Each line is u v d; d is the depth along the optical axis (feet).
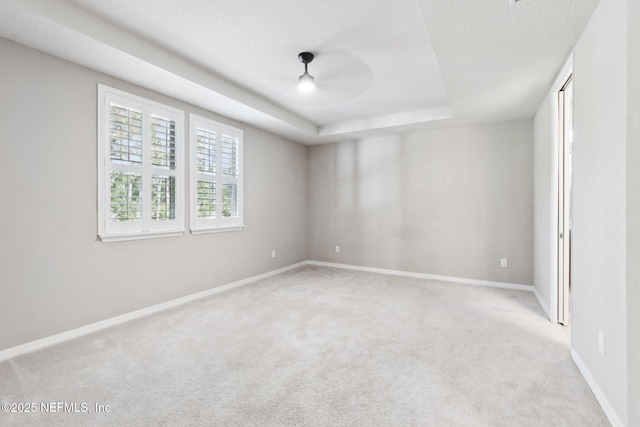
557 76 8.46
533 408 5.30
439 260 14.83
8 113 7.02
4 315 7.01
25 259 7.34
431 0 5.39
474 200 13.97
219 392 5.77
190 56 8.72
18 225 7.22
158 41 7.94
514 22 6.01
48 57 7.64
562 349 7.46
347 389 5.87
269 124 13.98
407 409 5.29
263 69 9.50
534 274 12.44
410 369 6.57
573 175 6.83
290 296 11.96
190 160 11.37
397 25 7.07
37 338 7.53
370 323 9.16
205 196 12.07
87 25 6.79
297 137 16.60
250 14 6.72
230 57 8.74
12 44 7.06
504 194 13.33
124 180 9.32
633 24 4.33
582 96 6.34
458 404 5.41
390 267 16.17
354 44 7.93
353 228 17.30
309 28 7.23
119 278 9.24
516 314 9.91
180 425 4.91
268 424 4.93
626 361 4.46
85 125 8.38
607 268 5.15
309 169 18.76
